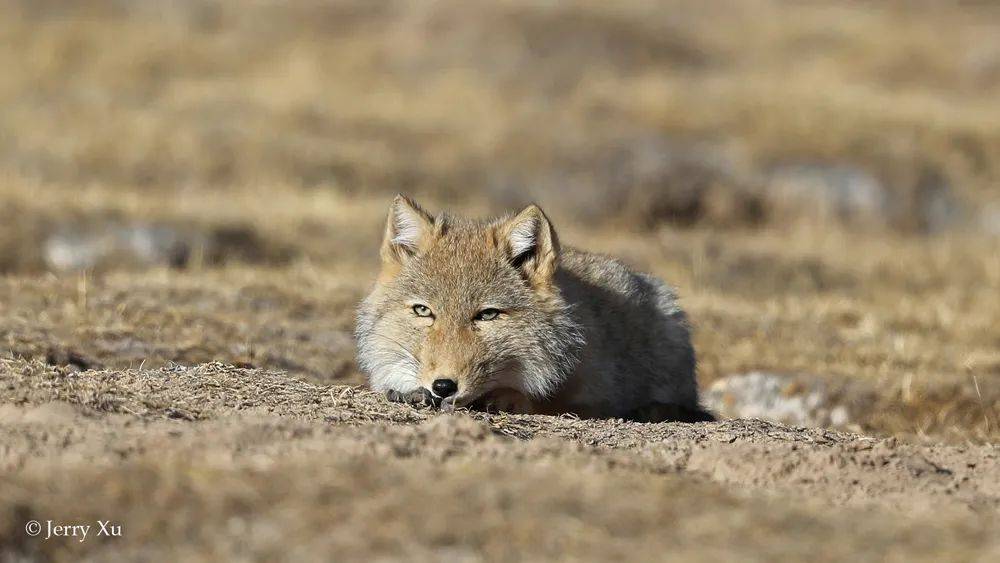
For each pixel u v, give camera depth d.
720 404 12.57
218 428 6.79
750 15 44.47
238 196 23.64
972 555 5.38
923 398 12.09
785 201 27.70
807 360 13.43
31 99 29.47
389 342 9.14
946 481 6.91
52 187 21.98
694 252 20.61
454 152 28.30
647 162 28.31
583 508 5.71
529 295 9.12
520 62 35.50
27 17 35.22
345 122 29.36
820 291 19.31
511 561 5.17
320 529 5.41
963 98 37.00
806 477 6.80
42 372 8.18
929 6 51.09
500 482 5.96
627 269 10.90
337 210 22.66
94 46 33.12
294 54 34.75
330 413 7.71
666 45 38.25
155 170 25.67
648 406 10.34
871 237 25.11
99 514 5.55
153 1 38.66
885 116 31.42
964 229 27.14
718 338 14.35
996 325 15.88
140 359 11.34
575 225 24.41
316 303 14.75
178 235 19.41
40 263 18.67
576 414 9.54
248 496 5.68
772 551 5.35
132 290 14.22
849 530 5.68
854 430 11.79
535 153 28.39
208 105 29.72
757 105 31.64
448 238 9.43
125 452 6.32
